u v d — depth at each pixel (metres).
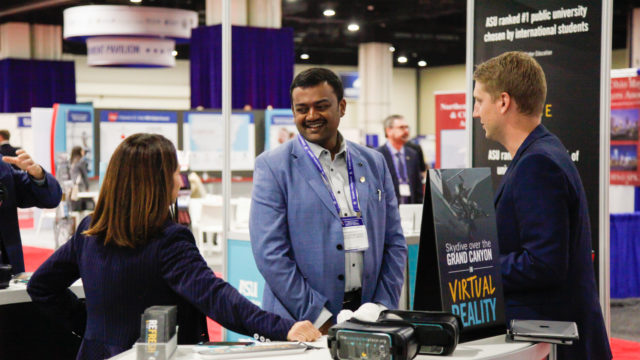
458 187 1.76
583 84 2.91
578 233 1.89
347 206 2.18
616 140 8.03
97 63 12.29
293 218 2.14
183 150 10.45
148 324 1.51
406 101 24.75
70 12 11.69
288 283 2.07
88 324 1.83
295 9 14.90
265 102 11.38
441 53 21.19
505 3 3.18
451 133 8.12
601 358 1.93
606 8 2.82
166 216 1.80
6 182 2.83
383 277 2.24
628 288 6.32
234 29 11.12
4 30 16.52
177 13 11.67
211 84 11.45
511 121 1.95
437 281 1.68
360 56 20.94
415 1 14.23
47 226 12.15
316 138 2.15
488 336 1.75
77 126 10.36
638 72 7.68
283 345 1.58
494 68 1.95
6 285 2.44
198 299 1.72
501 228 1.90
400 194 7.05
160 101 21.33
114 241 1.77
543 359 1.75
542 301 1.88
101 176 6.89
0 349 2.67
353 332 1.43
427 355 1.54
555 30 2.99
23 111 16.58
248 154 10.58
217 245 9.15
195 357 1.55
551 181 1.81
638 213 6.34
